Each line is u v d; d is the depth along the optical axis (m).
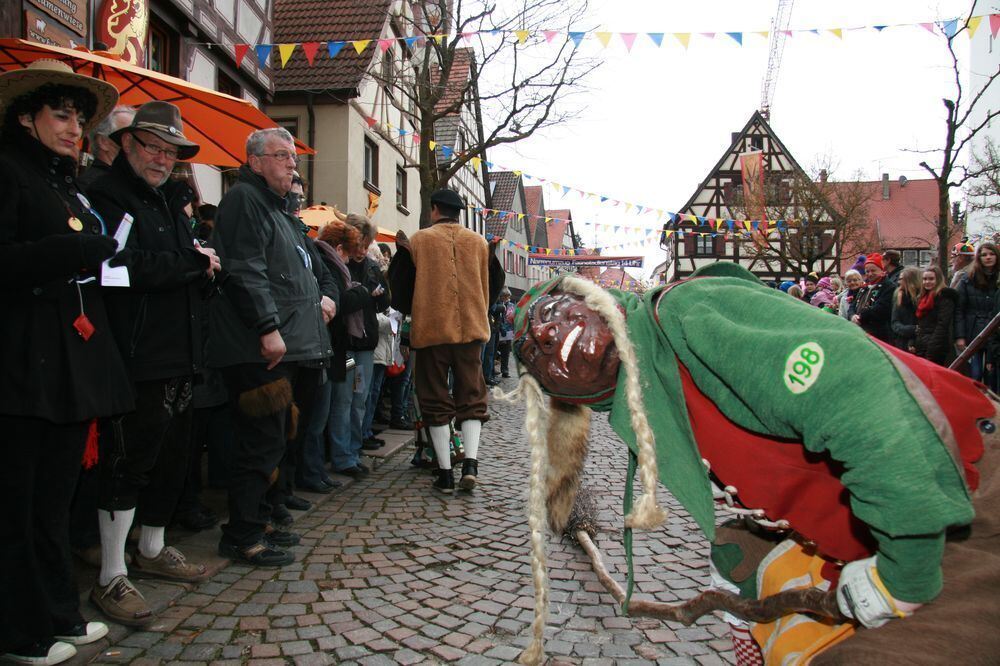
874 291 8.27
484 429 7.27
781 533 1.49
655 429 1.29
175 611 2.68
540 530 1.56
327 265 4.49
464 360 4.58
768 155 29.11
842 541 1.25
